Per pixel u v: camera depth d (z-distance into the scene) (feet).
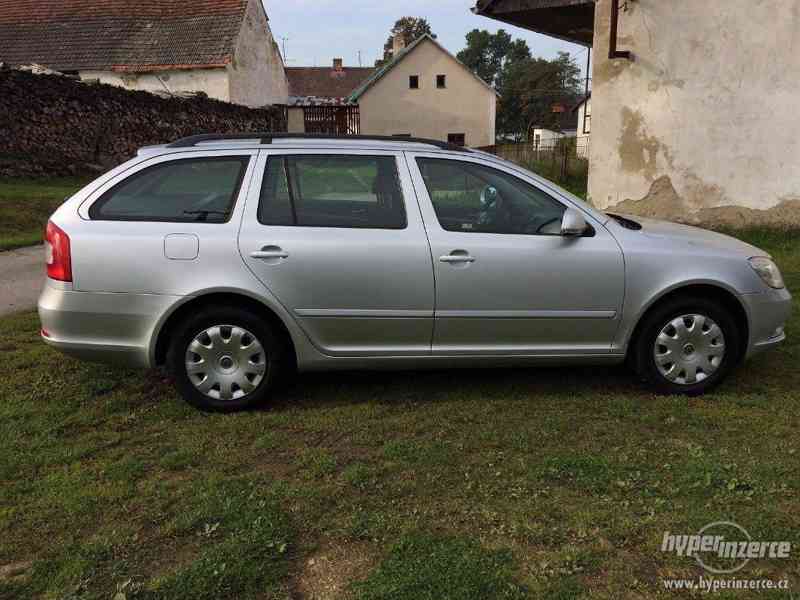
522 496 10.05
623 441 11.80
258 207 12.92
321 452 11.48
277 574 8.30
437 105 128.77
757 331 13.82
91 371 15.10
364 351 13.23
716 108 26.86
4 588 8.04
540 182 13.61
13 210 35.58
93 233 12.55
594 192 30.12
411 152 13.47
